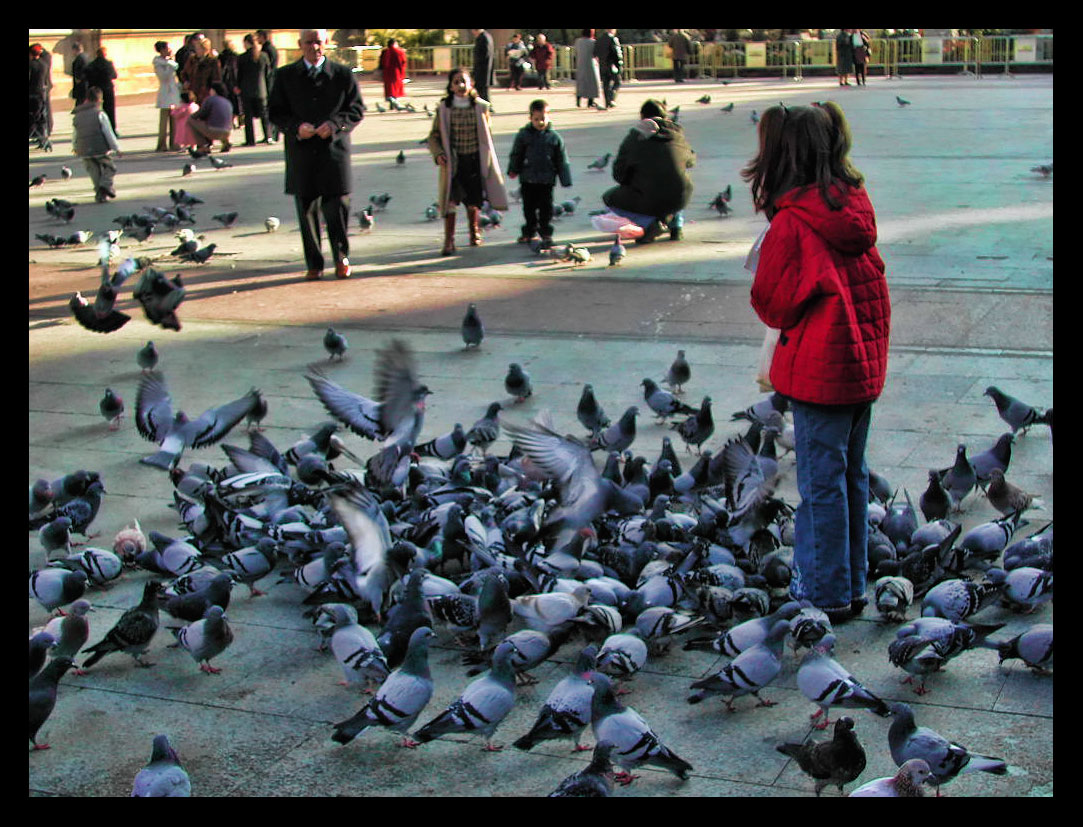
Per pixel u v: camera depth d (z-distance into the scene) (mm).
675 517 8594
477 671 6863
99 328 12539
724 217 20719
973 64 48875
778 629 6238
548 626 6828
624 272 16906
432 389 12109
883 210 19859
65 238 20688
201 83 32250
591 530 7680
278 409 11727
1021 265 15672
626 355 13039
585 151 29297
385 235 20422
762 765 5910
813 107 6820
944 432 10289
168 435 9484
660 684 6762
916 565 7523
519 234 20078
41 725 6262
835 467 7027
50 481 10023
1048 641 6371
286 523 8320
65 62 44219
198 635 6945
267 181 26922
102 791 5887
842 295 6754
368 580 5844
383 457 7578
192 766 6086
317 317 15172
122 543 8484
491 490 9328
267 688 6891
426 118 39344
